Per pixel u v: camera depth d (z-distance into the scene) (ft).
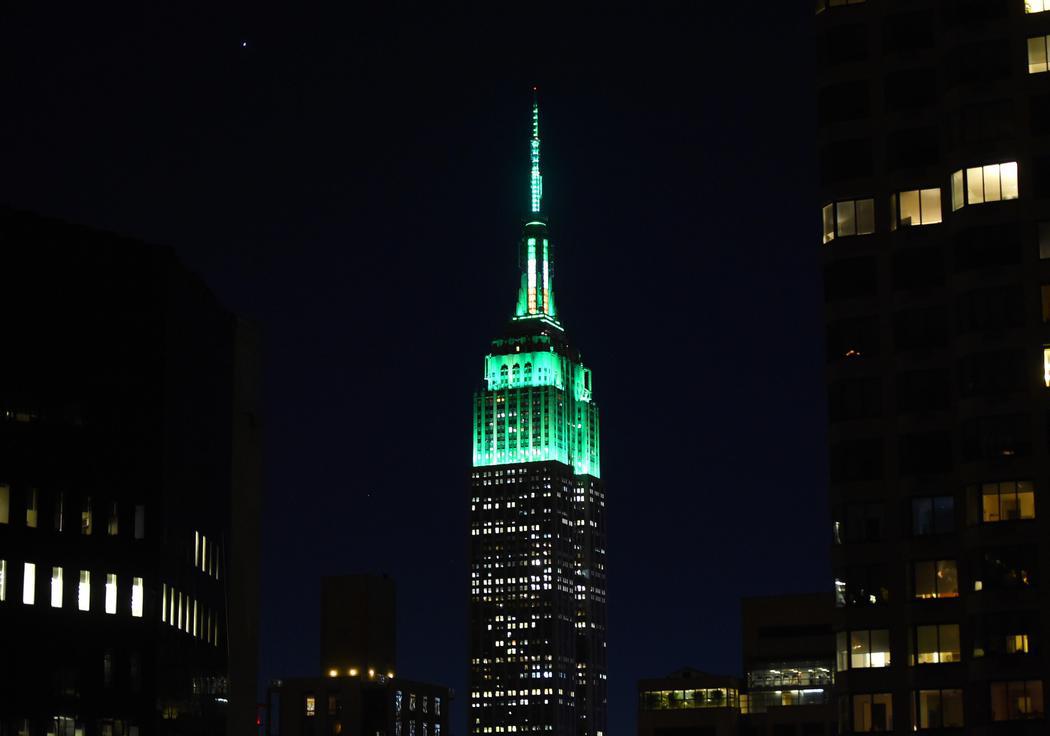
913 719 458.91
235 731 568.82
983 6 485.56
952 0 489.67
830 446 488.02
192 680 516.73
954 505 469.16
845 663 473.26
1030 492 453.99
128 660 472.85
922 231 488.02
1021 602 447.83
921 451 476.13
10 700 443.73
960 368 470.39
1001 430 459.32
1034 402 458.50
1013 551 451.53
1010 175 472.44
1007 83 478.59
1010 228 469.57
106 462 479.41
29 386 466.70
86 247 489.67
